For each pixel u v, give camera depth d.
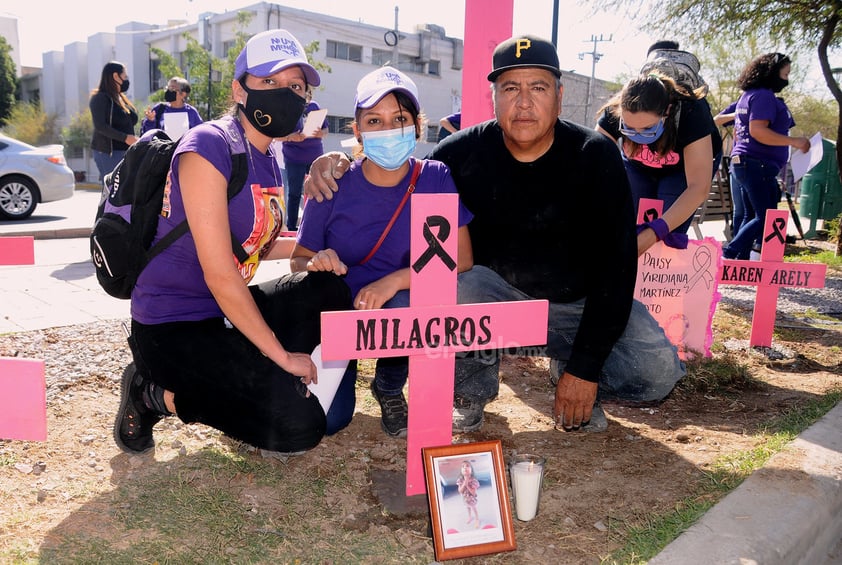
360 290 2.33
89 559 1.79
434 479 1.90
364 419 2.87
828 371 3.59
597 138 2.40
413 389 2.09
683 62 3.53
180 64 32.69
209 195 1.97
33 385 1.85
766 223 3.76
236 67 2.18
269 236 2.27
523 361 3.76
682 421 2.91
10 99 38.94
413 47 30.73
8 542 1.86
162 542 1.88
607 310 2.36
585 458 2.53
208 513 2.04
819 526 2.07
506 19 3.41
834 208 10.20
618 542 1.96
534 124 2.27
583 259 2.60
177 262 2.11
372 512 2.12
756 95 5.45
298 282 2.30
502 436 2.73
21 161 9.78
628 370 2.70
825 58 7.46
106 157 7.30
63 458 2.38
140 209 2.07
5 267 6.27
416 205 1.96
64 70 41.34
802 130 32.09
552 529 2.04
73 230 8.79
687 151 3.29
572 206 2.47
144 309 2.16
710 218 8.18
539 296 2.71
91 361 3.39
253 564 1.81
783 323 4.59
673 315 3.59
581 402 2.41
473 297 2.56
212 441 2.57
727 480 2.29
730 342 4.09
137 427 2.36
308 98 2.26
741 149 5.62
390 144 2.26
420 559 1.87
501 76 2.28
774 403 3.09
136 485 2.21
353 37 28.73
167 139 2.21
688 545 1.86
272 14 26.33
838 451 2.45
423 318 1.99
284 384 2.10
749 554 1.82
